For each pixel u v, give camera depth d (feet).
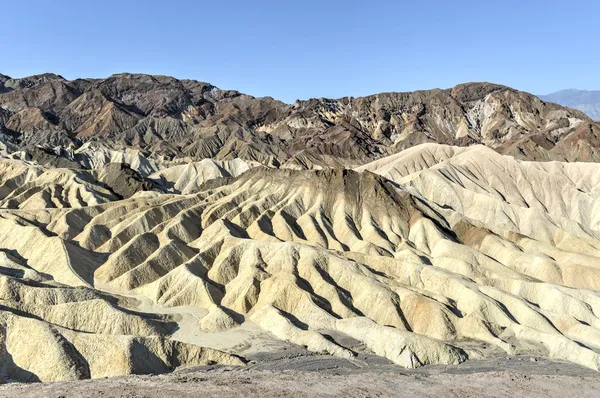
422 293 229.86
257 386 137.28
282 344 196.95
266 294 229.04
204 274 253.24
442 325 206.69
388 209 335.67
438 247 298.56
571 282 267.80
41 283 221.05
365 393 138.41
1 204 378.53
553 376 165.37
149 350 170.60
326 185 357.20
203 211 341.21
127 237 302.04
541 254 295.07
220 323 210.59
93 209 344.08
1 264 251.39
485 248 309.63
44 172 463.01
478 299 222.07
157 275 257.75
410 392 142.61
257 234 306.14
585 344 199.62
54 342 160.86
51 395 123.03
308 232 317.42
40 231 287.48
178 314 218.38
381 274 255.29
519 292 241.96
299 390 136.56
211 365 172.76
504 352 195.11
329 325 210.18
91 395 123.44
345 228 320.50
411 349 185.37
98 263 274.36
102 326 190.80
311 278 240.12
